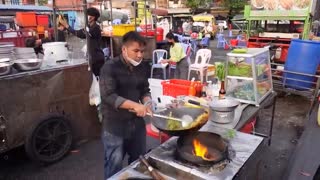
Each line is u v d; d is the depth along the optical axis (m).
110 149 2.10
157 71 7.48
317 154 2.91
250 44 6.66
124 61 1.93
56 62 3.36
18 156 3.33
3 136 2.75
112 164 2.14
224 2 28.62
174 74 7.21
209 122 2.09
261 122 4.31
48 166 3.10
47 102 3.11
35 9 12.12
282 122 4.32
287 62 5.28
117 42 6.95
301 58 5.05
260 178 1.90
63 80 3.24
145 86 2.13
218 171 1.39
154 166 1.52
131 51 1.87
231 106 2.04
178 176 1.43
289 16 6.02
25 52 3.37
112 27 7.48
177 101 2.34
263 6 6.34
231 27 23.77
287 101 5.38
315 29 8.06
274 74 5.53
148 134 2.49
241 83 2.66
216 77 3.62
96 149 3.47
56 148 3.21
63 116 3.20
